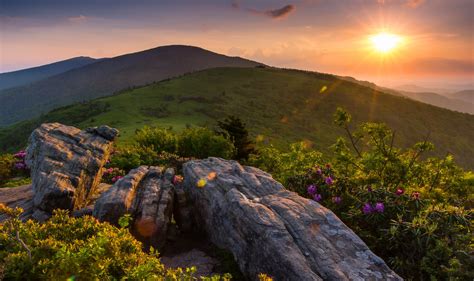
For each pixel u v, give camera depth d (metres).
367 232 10.50
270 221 8.96
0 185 20.34
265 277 6.18
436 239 9.23
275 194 11.22
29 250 6.15
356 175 14.89
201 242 11.70
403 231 9.60
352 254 8.30
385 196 11.38
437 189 13.50
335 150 17.31
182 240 12.00
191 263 10.16
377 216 10.55
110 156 24.22
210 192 11.61
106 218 10.71
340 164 17.00
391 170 14.97
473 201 14.08
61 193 11.91
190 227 12.68
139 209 11.25
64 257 5.72
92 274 5.70
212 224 11.30
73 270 5.66
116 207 10.80
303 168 17.22
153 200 11.77
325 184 13.18
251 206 9.59
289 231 8.86
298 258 7.88
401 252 9.60
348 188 12.99
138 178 13.59
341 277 7.46
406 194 11.27
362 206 11.24
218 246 10.79
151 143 31.09
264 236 8.59
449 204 12.46
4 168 21.67
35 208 12.05
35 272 5.80
